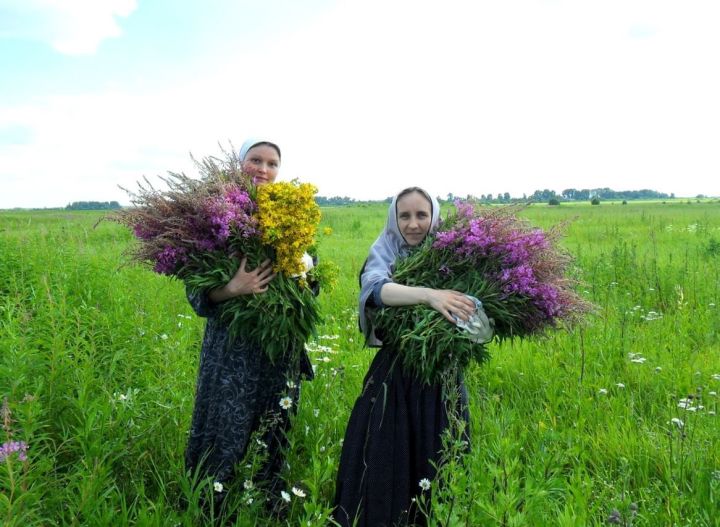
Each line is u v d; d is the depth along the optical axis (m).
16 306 5.82
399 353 3.13
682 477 3.29
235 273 3.05
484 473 2.65
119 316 5.55
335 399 4.22
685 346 5.94
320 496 3.53
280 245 3.05
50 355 3.79
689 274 9.24
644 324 7.07
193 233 3.06
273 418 3.38
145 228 3.07
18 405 2.87
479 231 3.13
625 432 4.01
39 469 2.68
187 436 3.75
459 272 3.22
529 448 3.94
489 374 5.30
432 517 2.82
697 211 41.06
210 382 3.22
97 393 4.03
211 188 3.11
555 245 3.27
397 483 3.08
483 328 3.02
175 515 2.89
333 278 3.29
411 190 3.31
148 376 4.38
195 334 5.94
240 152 3.56
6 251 7.58
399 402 3.14
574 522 2.63
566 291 3.22
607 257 10.82
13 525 2.33
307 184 3.10
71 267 7.46
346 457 3.17
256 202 3.12
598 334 6.25
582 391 4.57
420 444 3.10
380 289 3.15
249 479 3.15
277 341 3.16
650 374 5.28
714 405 4.36
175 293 7.63
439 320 3.00
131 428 3.50
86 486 2.73
